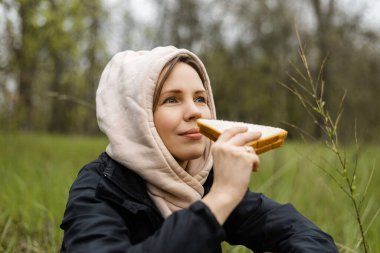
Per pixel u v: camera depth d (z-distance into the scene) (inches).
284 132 63.2
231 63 800.9
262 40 764.6
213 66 803.4
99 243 55.5
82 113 504.7
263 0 752.3
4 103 298.0
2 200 143.5
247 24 781.9
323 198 155.6
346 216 135.5
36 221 129.4
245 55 796.6
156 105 66.8
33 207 133.4
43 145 338.6
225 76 788.6
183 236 52.4
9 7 281.0
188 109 66.7
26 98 326.6
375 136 169.2
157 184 64.8
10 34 290.2
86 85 470.9
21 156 226.1
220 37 812.0
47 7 310.0
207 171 71.7
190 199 66.3
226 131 60.1
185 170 71.0
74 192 64.3
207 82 74.6
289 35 714.2
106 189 63.3
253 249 74.9
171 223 53.6
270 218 72.9
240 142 58.9
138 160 64.8
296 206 143.7
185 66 69.4
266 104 687.1
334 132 76.4
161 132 66.7
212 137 63.9
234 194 56.1
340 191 160.1
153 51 70.7
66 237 59.6
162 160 64.6
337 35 522.6
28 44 299.7
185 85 67.8
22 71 314.5
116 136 66.8
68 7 333.7
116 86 70.1
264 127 64.6
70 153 293.3
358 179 166.7
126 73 68.6
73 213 61.2
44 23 306.0
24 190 142.3
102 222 58.3
